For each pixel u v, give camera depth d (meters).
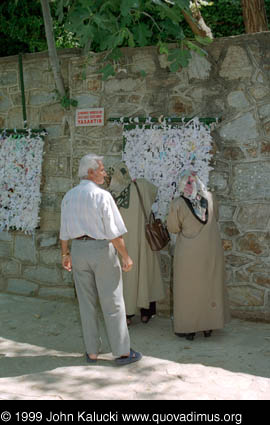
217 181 4.93
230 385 3.42
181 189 4.39
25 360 3.95
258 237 4.81
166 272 5.19
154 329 4.76
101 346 4.29
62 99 5.52
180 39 4.80
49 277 5.85
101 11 4.81
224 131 4.87
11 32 7.90
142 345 4.29
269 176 4.73
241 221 4.87
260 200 4.78
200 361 3.88
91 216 3.64
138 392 3.31
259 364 3.80
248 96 4.76
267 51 4.66
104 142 5.44
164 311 5.22
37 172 5.80
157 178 5.16
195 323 4.34
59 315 5.20
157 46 5.06
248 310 4.89
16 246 6.02
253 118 4.76
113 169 4.92
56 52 5.47
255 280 4.85
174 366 3.78
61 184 5.75
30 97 5.87
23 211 5.89
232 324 4.81
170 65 4.72
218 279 4.37
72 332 4.68
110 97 5.36
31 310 5.36
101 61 5.36
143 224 4.70
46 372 3.69
